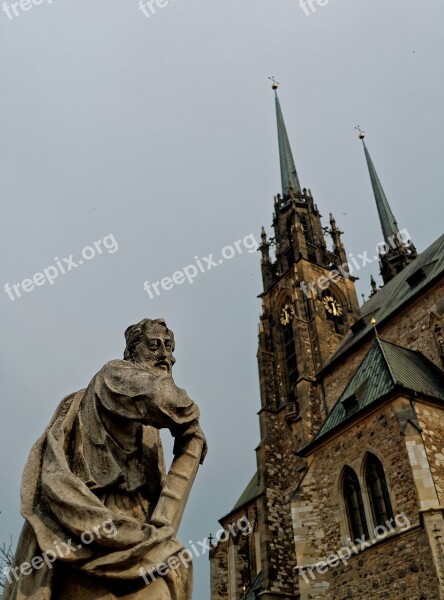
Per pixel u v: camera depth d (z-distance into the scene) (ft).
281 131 222.28
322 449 77.82
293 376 146.00
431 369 85.61
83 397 10.95
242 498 163.02
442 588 54.03
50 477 9.09
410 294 105.60
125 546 8.39
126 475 10.07
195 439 10.12
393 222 205.05
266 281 173.27
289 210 186.80
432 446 64.75
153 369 11.29
